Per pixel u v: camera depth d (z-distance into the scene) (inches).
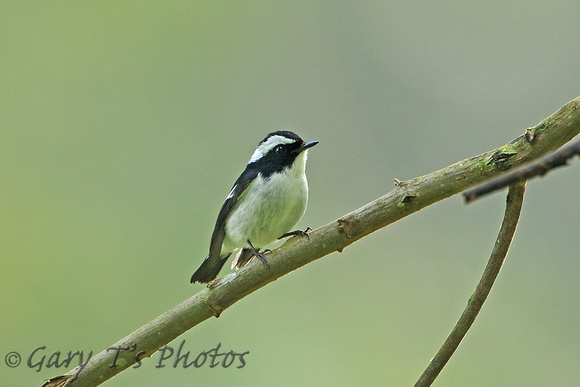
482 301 193.2
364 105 555.2
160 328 225.6
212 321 379.9
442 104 550.9
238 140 534.6
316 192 528.7
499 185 115.3
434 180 199.9
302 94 558.6
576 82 533.0
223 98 548.4
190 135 522.6
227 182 516.7
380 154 544.1
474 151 535.5
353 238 215.2
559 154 113.0
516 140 190.1
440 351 195.6
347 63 567.2
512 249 456.1
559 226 458.9
